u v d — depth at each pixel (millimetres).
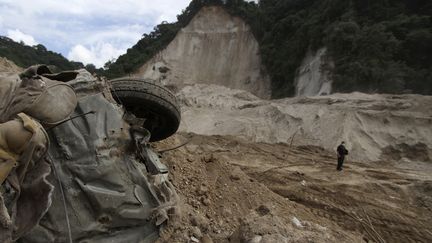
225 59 75000
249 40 74562
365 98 32156
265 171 16688
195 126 37031
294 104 34188
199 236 5781
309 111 31406
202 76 74375
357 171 19125
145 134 4559
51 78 3990
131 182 4328
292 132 30328
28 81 3510
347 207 12484
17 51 67875
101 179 4117
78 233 3951
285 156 22438
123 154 4391
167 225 4801
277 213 7391
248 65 71688
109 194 4125
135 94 6000
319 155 24250
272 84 64312
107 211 4109
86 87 4398
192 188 7109
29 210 3211
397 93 38688
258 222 5598
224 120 36281
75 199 3984
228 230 6430
